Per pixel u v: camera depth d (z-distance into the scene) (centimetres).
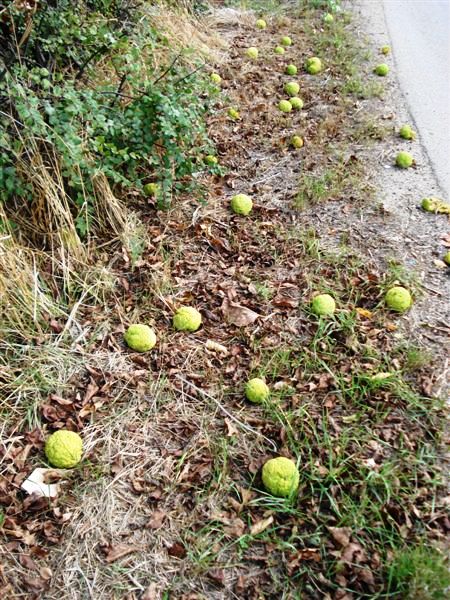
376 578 130
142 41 269
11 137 206
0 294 186
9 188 196
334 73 387
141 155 240
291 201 262
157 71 280
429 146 301
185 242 239
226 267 227
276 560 135
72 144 198
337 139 311
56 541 140
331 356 187
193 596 129
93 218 225
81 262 213
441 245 232
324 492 148
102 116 207
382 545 135
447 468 152
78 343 192
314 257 229
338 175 278
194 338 197
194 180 261
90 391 176
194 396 177
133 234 231
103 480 154
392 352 187
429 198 257
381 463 154
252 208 258
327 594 128
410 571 127
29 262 206
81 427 167
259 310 206
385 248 233
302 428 164
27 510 146
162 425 169
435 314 201
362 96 356
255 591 129
